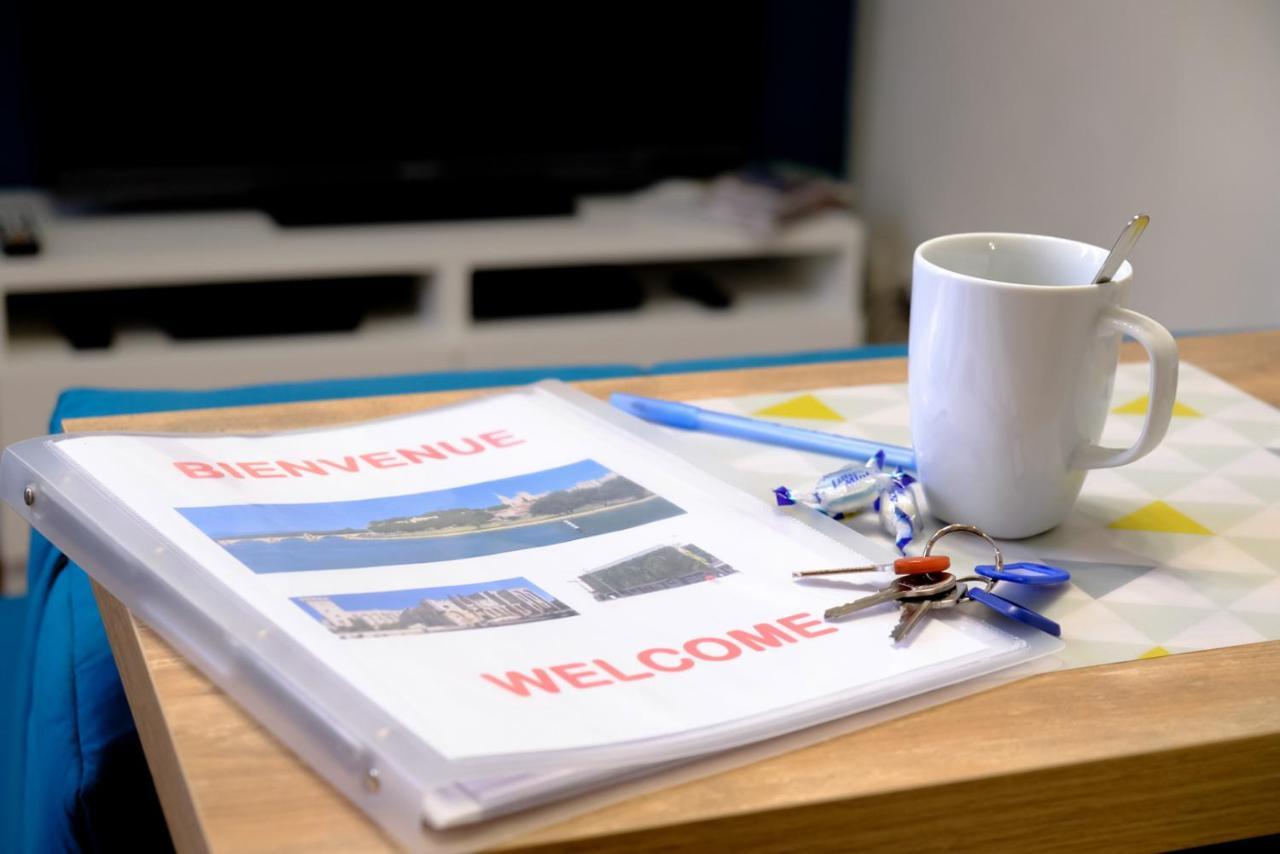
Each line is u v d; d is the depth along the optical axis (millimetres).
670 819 422
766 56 3062
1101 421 640
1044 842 473
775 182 2775
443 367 2535
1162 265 2221
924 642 537
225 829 408
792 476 706
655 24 2768
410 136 2691
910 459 718
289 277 2502
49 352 2330
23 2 2391
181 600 517
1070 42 2344
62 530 584
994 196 2605
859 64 3088
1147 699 509
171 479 622
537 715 458
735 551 604
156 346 2381
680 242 2639
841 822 443
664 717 467
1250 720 497
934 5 2754
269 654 482
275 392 1097
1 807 1002
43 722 752
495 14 2662
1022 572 584
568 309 2645
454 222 2629
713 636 528
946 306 625
